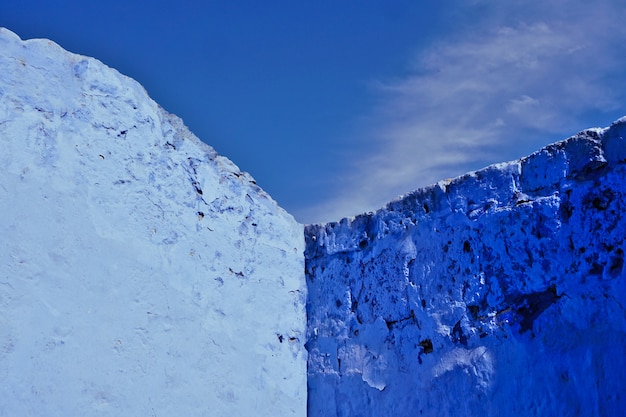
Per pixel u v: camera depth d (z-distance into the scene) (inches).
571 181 124.3
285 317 161.8
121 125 133.3
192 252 142.6
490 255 134.0
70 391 113.7
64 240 118.3
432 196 147.6
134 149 135.0
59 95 123.0
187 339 136.9
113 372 121.3
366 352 152.0
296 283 167.3
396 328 147.7
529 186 130.9
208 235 147.5
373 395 147.8
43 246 114.8
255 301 155.2
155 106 142.6
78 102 126.3
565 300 121.4
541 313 124.4
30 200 114.4
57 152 120.4
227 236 152.2
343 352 156.6
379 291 153.3
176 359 133.6
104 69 132.3
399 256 150.9
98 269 122.9
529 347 124.3
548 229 125.6
